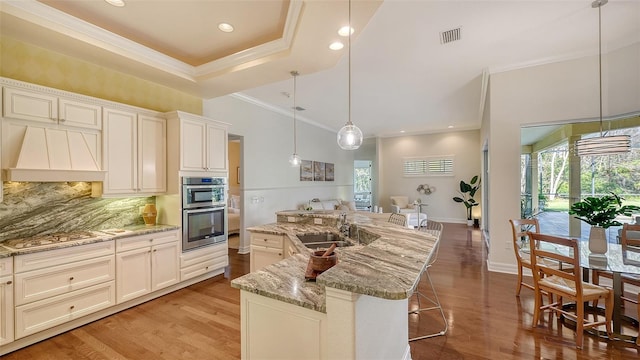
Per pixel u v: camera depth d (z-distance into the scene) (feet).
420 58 12.12
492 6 8.46
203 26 9.05
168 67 10.93
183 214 11.75
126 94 11.05
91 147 9.48
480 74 14.03
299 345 4.66
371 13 6.95
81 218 10.19
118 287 9.56
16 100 7.83
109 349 7.55
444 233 23.11
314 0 6.45
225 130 13.83
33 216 9.10
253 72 10.89
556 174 12.88
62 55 9.36
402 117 23.45
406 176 31.53
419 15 8.88
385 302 5.52
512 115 13.10
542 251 8.49
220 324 8.84
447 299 10.58
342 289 4.02
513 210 13.25
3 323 7.22
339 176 30.40
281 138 21.17
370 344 4.75
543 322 8.87
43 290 7.88
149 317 9.30
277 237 10.34
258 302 5.09
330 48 8.87
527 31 9.95
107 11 8.16
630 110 10.94
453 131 29.40
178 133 11.63
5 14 7.10
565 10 8.70
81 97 9.16
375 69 13.26
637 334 8.00
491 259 13.82
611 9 8.63
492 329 8.48
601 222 8.70
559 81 12.21
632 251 8.95
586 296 7.59
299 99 18.28
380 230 8.82
